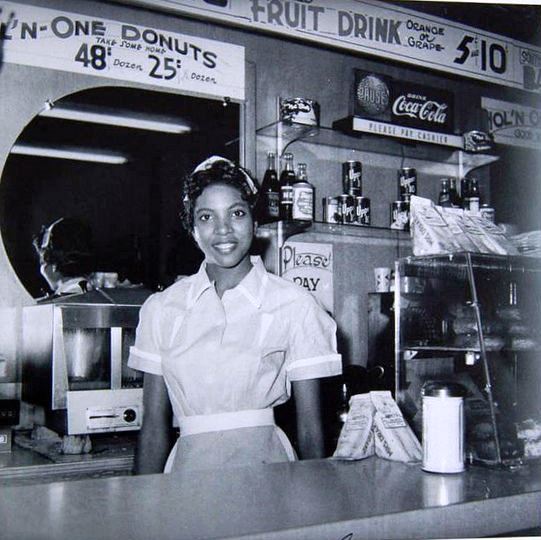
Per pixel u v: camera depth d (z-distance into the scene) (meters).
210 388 1.94
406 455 1.55
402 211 3.33
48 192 2.68
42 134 2.68
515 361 1.69
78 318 2.30
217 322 1.97
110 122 2.81
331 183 3.40
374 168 3.56
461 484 1.35
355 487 1.32
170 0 2.84
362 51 3.31
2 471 2.01
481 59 3.75
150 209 2.89
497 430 1.52
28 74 2.64
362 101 3.17
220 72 3.05
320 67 3.38
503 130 3.99
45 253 2.66
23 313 2.54
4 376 2.54
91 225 2.77
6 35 2.61
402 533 1.13
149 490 1.28
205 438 1.89
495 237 1.91
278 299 2.01
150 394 2.09
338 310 3.35
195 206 2.04
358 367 2.96
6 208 2.60
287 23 3.10
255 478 1.39
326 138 3.24
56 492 1.26
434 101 3.37
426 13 3.55
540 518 1.29
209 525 1.04
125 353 2.48
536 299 1.81
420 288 1.81
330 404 2.80
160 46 2.91
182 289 2.10
